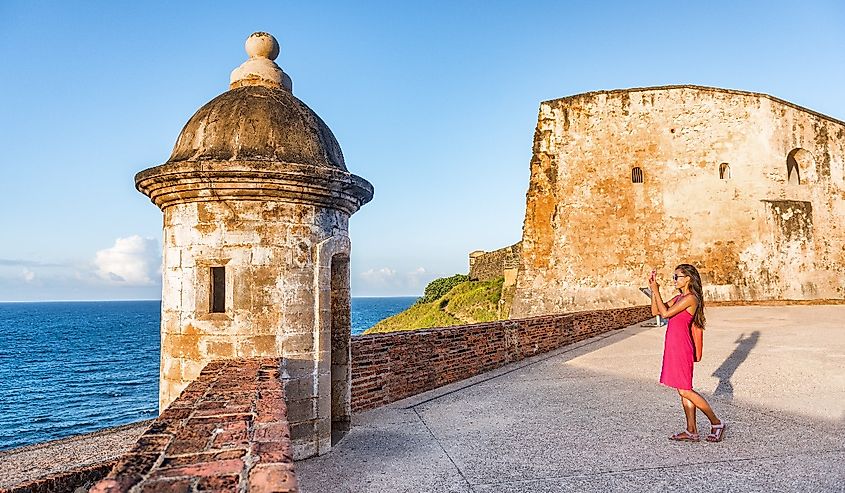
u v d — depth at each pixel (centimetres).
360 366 859
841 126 2838
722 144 2644
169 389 581
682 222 2600
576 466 602
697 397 668
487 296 3319
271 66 659
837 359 1174
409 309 3938
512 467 605
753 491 521
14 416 2738
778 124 2684
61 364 4828
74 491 454
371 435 728
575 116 2691
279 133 585
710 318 1984
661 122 2650
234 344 562
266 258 573
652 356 1327
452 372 1075
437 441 703
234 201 567
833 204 2769
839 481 538
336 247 636
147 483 226
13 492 412
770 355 1238
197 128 593
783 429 709
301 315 593
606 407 856
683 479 555
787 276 2614
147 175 569
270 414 332
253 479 228
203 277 569
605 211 2619
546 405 883
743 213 2616
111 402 3077
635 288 2559
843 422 737
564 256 2630
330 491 541
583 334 1652
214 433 293
